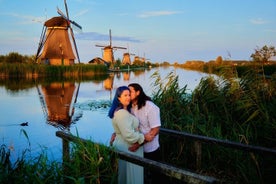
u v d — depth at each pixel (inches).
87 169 134.3
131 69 3070.9
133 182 133.4
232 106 257.3
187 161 209.0
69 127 351.9
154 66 5088.6
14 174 139.9
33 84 1017.5
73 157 147.1
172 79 285.1
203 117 244.2
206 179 91.5
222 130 242.4
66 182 136.9
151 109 146.1
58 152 241.8
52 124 366.0
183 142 209.5
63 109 493.0
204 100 270.1
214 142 160.1
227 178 174.1
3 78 1304.1
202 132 222.4
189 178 95.6
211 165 191.2
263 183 163.0
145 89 690.2
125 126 131.0
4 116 418.6
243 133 212.8
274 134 212.1
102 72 1722.4
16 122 374.6
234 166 186.5
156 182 163.6
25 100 603.5
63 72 1478.8
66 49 1742.1
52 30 1728.6
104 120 399.9
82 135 311.7
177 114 255.4
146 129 148.3
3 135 303.4
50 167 146.3
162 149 220.5
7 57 1781.5
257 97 244.2
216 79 292.0
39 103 560.7
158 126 145.5
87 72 1640.0
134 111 150.5
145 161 114.3
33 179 131.0
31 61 1798.7
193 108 263.3
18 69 1352.1
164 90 277.4
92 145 140.0
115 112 135.0
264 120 224.1
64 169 142.6
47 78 1362.0
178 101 265.9
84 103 566.3
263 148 143.1
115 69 2529.5
